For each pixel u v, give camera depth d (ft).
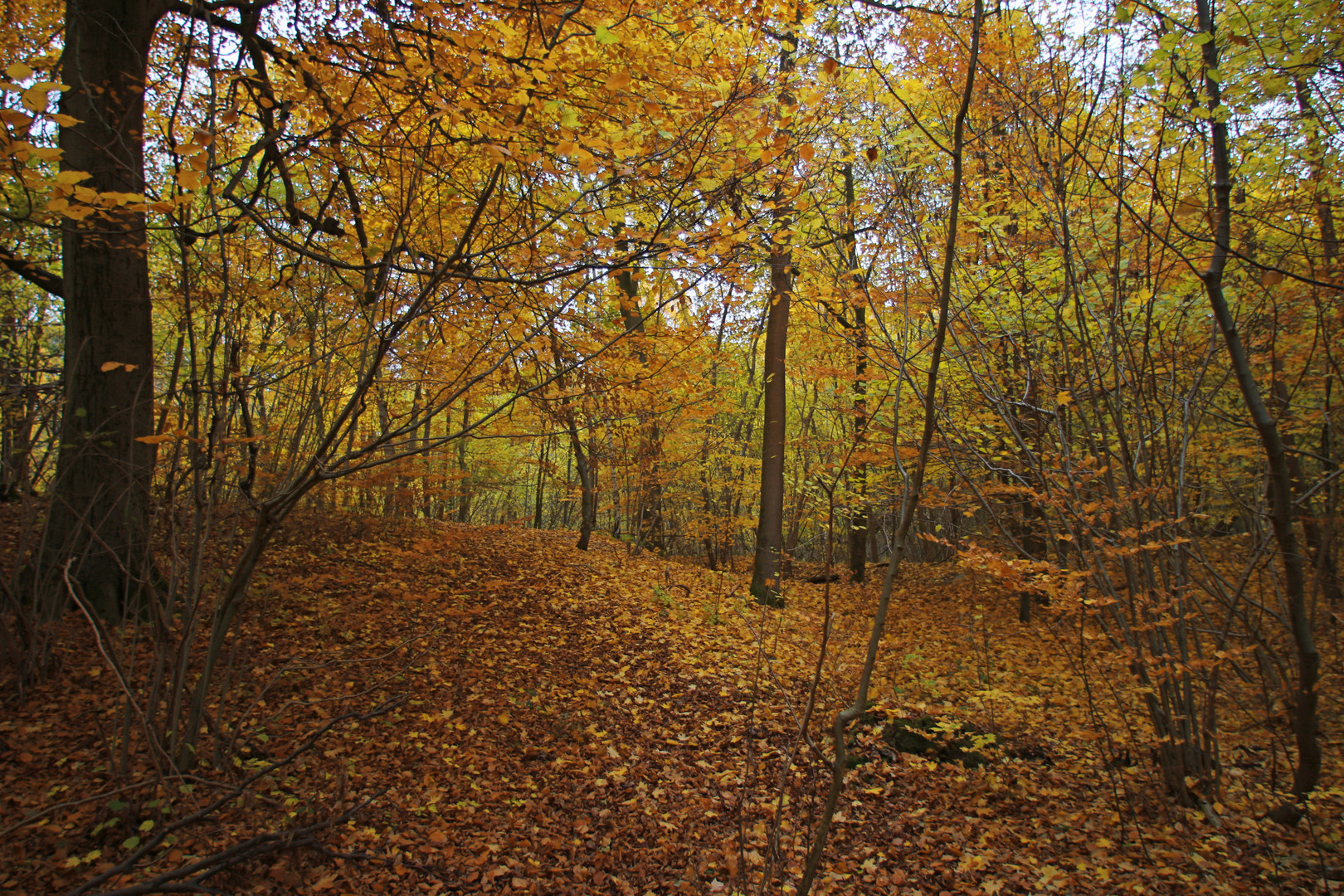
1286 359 15.72
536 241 14.73
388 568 27.66
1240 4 12.30
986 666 25.88
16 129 6.82
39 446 16.46
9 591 14.58
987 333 19.44
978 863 13.10
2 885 10.18
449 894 11.98
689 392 26.58
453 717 17.74
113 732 13.03
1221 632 14.67
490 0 12.05
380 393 16.60
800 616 32.68
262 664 17.93
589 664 22.62
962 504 22.63
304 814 12.57
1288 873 12.09
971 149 16.74
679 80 14.61
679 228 13.55
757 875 12.75
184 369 20.08
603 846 13.65
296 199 19.84
